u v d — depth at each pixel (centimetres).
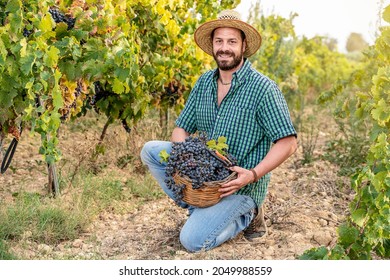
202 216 400
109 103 561
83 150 562
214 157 388
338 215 475
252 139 407
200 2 636
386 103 374
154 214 480
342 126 659
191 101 434
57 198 482
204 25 412
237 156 409
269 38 905
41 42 415
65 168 561
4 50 399
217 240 404
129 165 584
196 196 390
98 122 764
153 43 588
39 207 454
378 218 343
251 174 389
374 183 344
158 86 587
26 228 428
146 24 571
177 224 449
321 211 471
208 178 383
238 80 406
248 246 416
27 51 412
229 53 406
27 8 424
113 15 470
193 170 383
